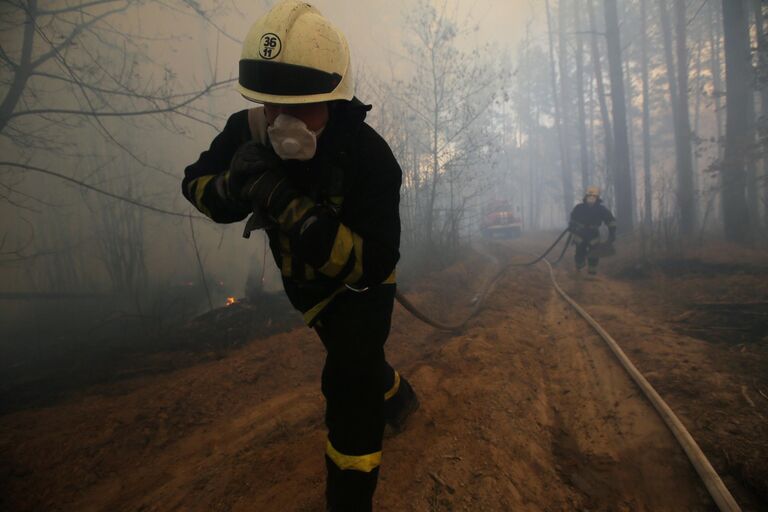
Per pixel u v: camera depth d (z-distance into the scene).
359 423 1.49
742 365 3.60
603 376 3.69
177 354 5.23
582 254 9.84
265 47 1.22
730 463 2.34
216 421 3.49
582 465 2.50
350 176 1.34
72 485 2.71
